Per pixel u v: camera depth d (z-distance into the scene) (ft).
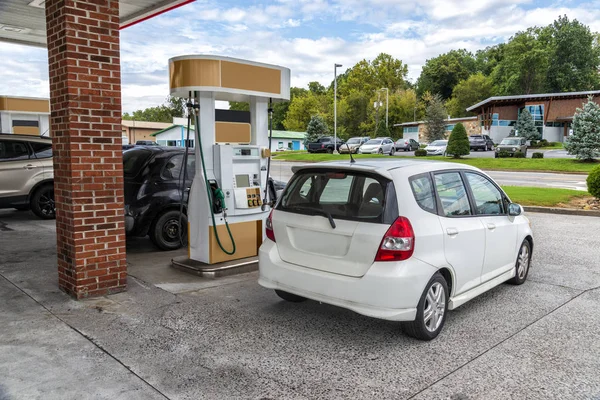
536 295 17.61
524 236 18.48
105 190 16.52
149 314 15.08
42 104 55.36
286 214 14.42
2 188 31.58
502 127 161.48
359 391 10.55
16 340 12.92
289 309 15.74
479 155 116.06
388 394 10.44
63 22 15.35
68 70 15.35
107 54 16.20
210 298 16.78
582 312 15.79
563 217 36.70
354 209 13.14
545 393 10.53
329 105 222.48
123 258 17.25
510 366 11.82
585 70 257.14
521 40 253.03
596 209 38.60
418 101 231.50
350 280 12.63
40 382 10.67
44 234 27.78
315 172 14.37
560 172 79.92
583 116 88.53
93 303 16.01
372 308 12.32
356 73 249.75
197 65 18.67
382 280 12.17
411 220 12.71
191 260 20.93
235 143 21.35
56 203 16.81
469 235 14.75
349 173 13.64
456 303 14.38
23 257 22.09
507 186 54.24
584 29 260.83
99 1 15.88
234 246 20.49
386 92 208.64
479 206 16.12
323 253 13.44
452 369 11.63
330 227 13.21
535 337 13.66
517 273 18.62
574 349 12.85
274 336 13.51
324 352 12.52
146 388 10.52
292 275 13.83
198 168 20.25
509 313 15.66
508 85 250.57
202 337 13.37
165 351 12.42
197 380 10.93
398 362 11.98
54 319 14.49
